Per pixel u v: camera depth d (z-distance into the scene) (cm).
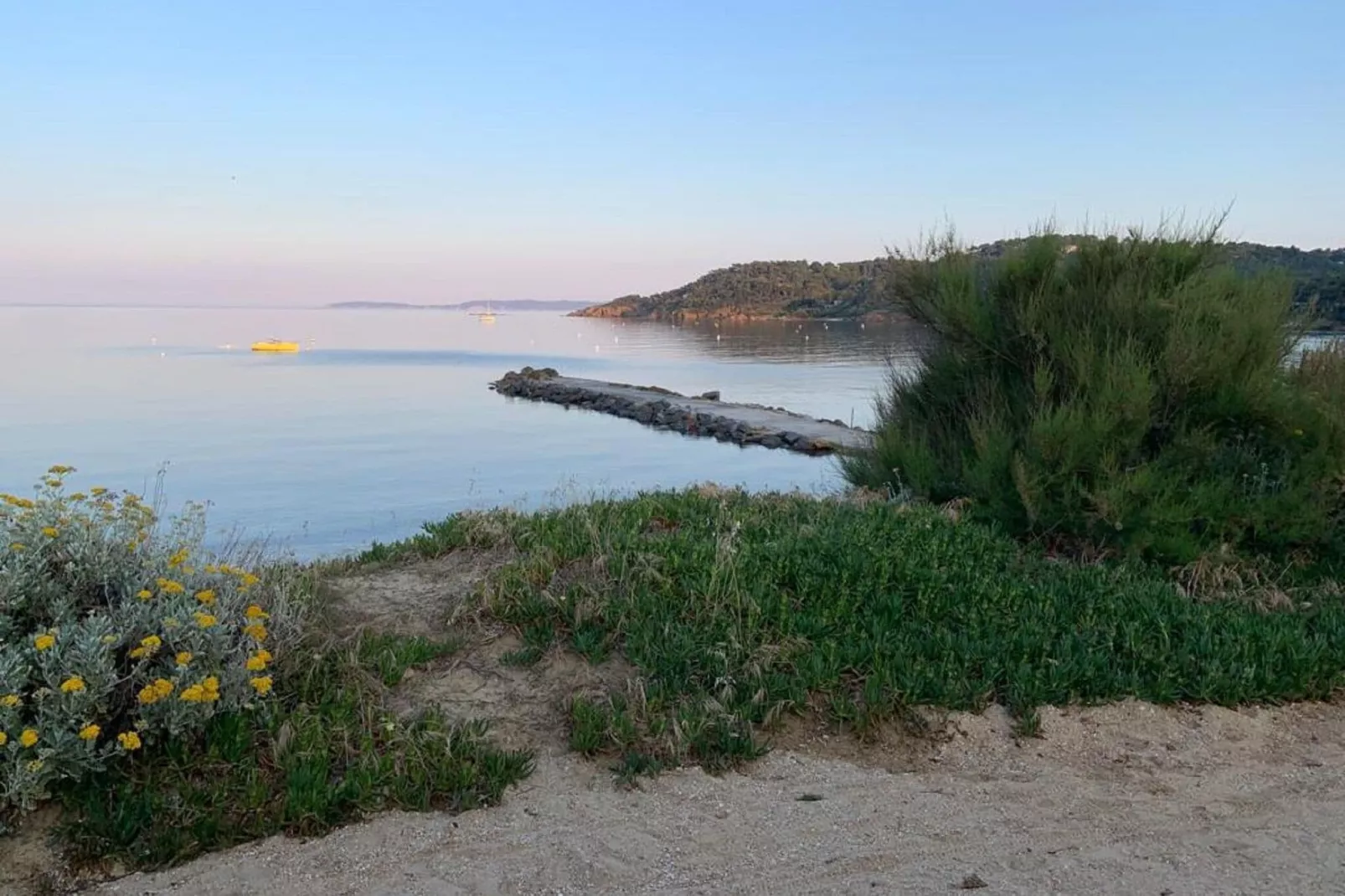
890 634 581
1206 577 740
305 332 16425
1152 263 890
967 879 385
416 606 625
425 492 1975
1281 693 571
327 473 2231
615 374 6431
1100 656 574
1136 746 515
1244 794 470
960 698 529
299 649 525
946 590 644
